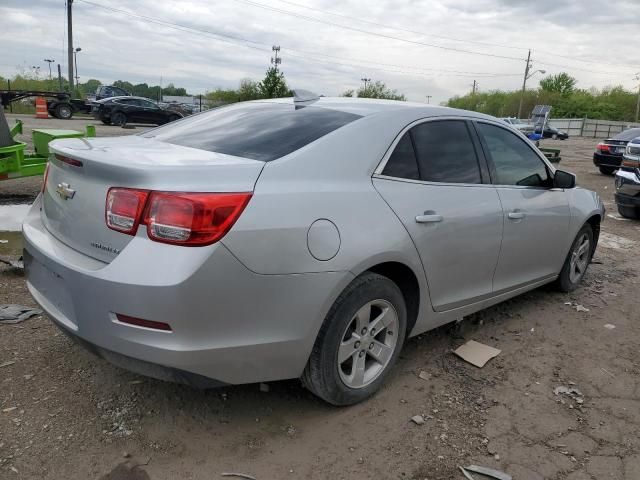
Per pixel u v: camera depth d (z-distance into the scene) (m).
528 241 4.09
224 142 3.00
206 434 2.76
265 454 2.64
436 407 3.10
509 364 3.66
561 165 18.47
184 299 2.27
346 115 3.19
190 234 2.28
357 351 2.97
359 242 2.75
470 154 3.67
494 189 3.76
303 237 2.54
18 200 7.89
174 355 2.31
